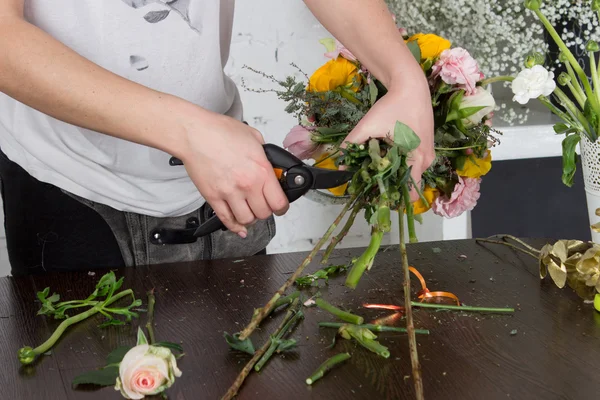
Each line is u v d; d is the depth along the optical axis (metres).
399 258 1.29
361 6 1.12
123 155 1.24
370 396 0.81
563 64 2.03
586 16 1.96
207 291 1.15
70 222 1.28
